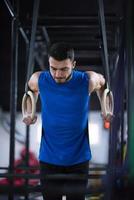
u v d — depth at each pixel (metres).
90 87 2.32
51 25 4.43
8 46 7.40
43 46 5.91
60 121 2.34
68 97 2.31
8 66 8.22
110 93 2.35
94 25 4.41
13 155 3.28
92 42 4.79
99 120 9.81
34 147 9.66
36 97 2.47
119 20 3.93
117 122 3.10
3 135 9.92
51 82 2.31
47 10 6.42
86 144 2.41
